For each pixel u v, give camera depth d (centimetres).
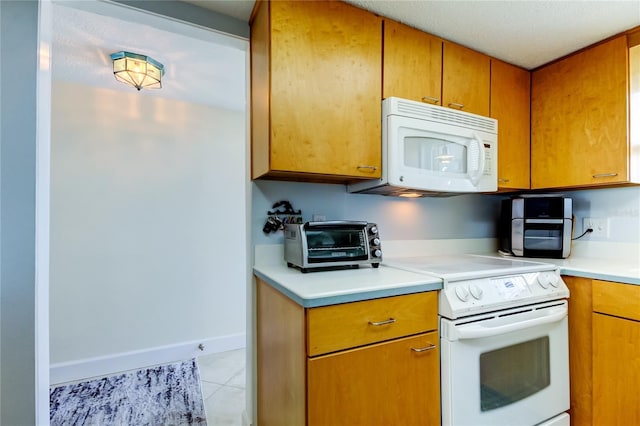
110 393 207
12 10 109
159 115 256
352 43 144
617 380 137
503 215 212
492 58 186
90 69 208
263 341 150
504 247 211
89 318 232
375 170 149
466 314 123
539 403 140
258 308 158
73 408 190
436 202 212
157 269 254
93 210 234
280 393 125
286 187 168
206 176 274
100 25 160
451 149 163
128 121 246
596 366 144
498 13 148
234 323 282
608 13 147
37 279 113
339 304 105
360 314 109
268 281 136
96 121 236
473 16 151
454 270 142
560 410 147
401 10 147
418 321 120
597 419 143
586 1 139
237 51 187
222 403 196
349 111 143
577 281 152
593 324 145
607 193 193
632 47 162
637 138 163
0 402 107
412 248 202
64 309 225
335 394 104
